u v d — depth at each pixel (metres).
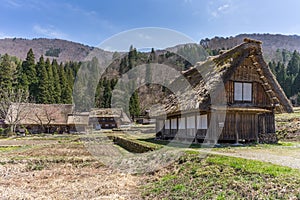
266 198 7.18
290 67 87.75
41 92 64.81
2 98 52.84
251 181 8.40
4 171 13.77
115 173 13.60
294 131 23.62
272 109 20.58
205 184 9.32
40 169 14.71
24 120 50.03
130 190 10.64
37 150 21.59
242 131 18.95
